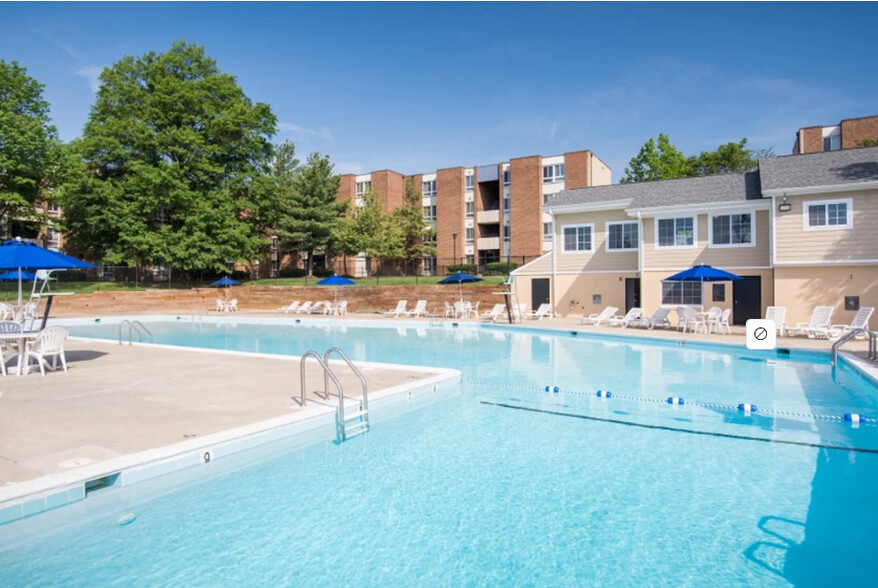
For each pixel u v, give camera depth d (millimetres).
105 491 5652
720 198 22625
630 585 4145
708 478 6324
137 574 4258
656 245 23844
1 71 35875
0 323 11391
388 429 8258
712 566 4406
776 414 9281
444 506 5535
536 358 16031
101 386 10086
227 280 36719
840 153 21562
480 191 53062
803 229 19953
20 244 11727
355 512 5383
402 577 4242
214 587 4078
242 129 42188
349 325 27156
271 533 4945
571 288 27266
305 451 7215
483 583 4164
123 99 40906
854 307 19203
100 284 39531
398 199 56344
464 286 31062
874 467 6684
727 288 22328
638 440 7801
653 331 20609
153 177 36594
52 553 4582
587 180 46375
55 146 37406
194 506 5504
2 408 8320
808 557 4543
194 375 11258
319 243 45406
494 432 8156
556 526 5117
